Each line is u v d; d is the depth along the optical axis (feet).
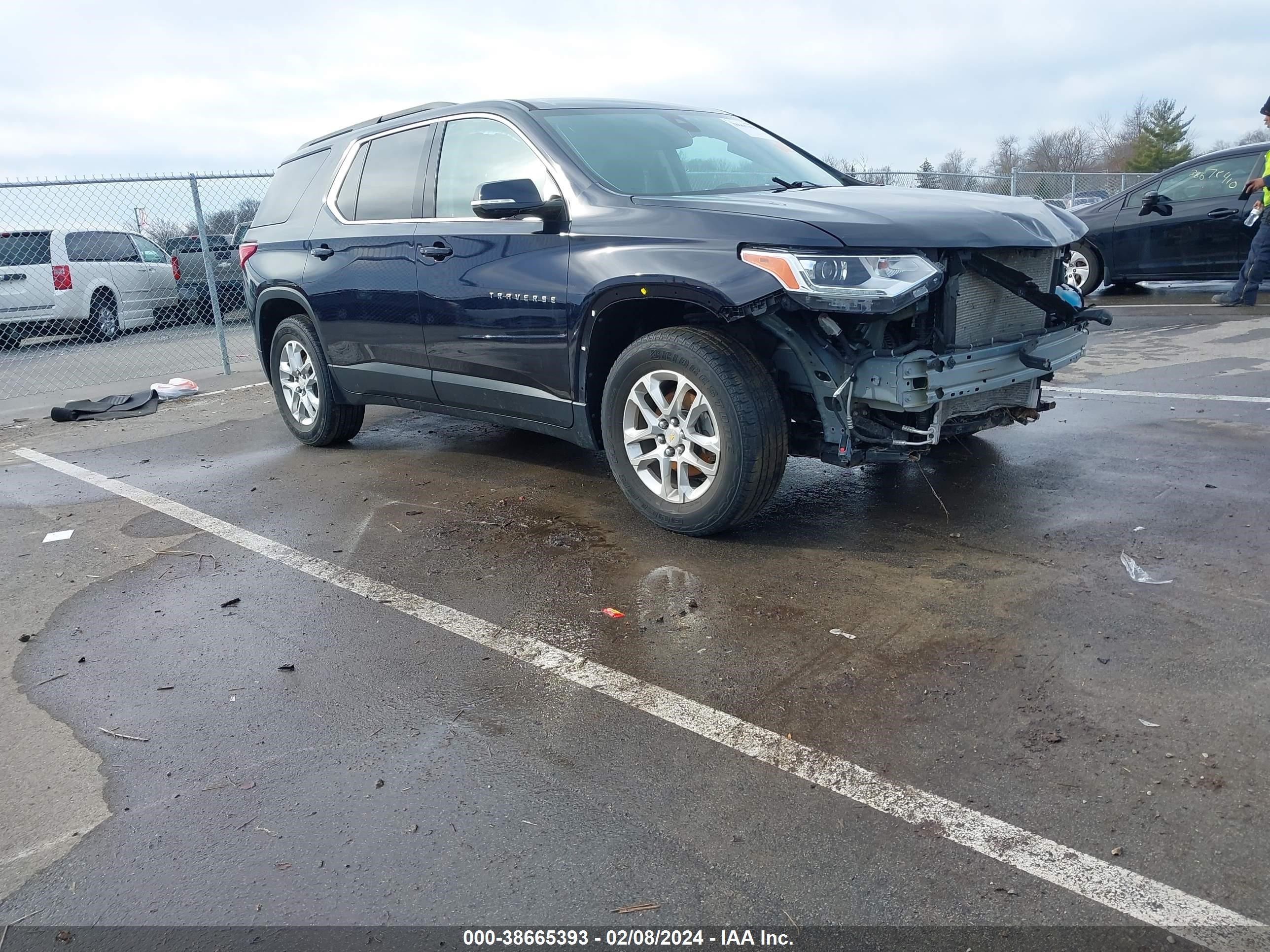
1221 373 22.52
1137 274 37.19
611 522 14.64
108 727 9.52
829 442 12.33
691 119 16.70
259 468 19.25
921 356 11.57
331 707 9.68
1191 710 8.64
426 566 13.29
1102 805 7.48
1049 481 15.17
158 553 14.47
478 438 20.79
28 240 38.86
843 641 10.33
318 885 7.16
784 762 8.30
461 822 7.77
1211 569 11.51
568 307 13.65
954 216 12.09
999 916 6.50
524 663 10.34
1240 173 34.30
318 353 19.30
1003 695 9.09
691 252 12.19
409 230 16.38
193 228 37.40
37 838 7.89
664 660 10.19
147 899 7.12
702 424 12.97
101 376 33.99
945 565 12.16
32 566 14.20
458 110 16.16
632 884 6.99
